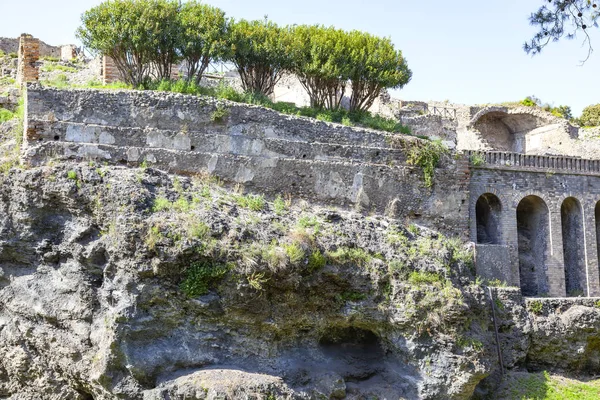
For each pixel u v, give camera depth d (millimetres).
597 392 25359
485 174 30219
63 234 21000
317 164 26547
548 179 31500
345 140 27547
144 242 19484
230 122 25531
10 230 21109
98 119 23719
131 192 20328
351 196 26953
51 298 20766
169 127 24594
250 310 20547
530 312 26594
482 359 22703
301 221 22859
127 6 27734
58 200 20906
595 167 32625
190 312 20172
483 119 44938
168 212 20438
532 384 24875
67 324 20562
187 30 28438
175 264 19562
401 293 22312
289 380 21141
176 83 27391
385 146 28297
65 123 23156
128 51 27906
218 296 20188
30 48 29609
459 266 24672
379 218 25797
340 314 22188
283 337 21734
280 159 25984
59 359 20734
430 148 28672
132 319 19422
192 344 20312
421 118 35781
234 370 20219
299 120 26859
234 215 21750
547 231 31328
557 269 30953
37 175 20984
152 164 23922
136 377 19516
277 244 21062
